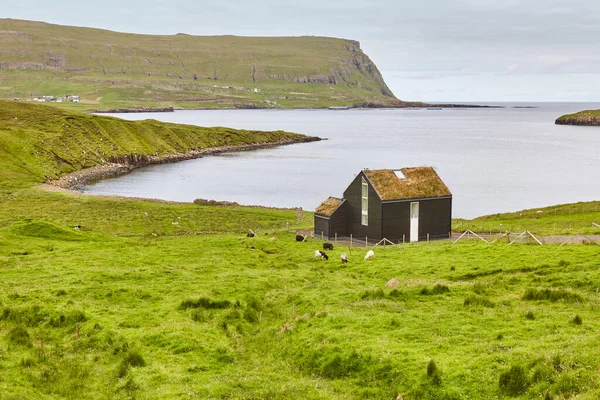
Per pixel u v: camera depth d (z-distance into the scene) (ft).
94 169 630.74
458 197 468.75
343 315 115.03
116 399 85.76
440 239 254.06
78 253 204.23
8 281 155.74
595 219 297.74
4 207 362.74
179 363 99.55
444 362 87.66
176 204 412.57
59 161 605.31
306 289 146.41
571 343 89.30
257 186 546.26
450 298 127.34
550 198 464.24
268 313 130.72
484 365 85.35
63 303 133.18
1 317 125.49
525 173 612.70
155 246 223.51
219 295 143.74
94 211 358.02
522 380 79.10
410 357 90.74
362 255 202.08
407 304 124.26
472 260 174.81
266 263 193.26
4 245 213.87
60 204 383.65
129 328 117.19
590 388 73.61
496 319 108.47
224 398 84.17
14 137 601.62
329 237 264.31
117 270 169.68
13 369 95.04
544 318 107.55
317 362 96.07
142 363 98.53
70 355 104.47
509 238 222.89
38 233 240.32
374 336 102.63
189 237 276.00
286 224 320.70
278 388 87.35
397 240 250.98
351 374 91.15
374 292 131.13
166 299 140.05
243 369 98.78
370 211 252.83
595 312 112.16
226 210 376.89
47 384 91.30
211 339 110.42
